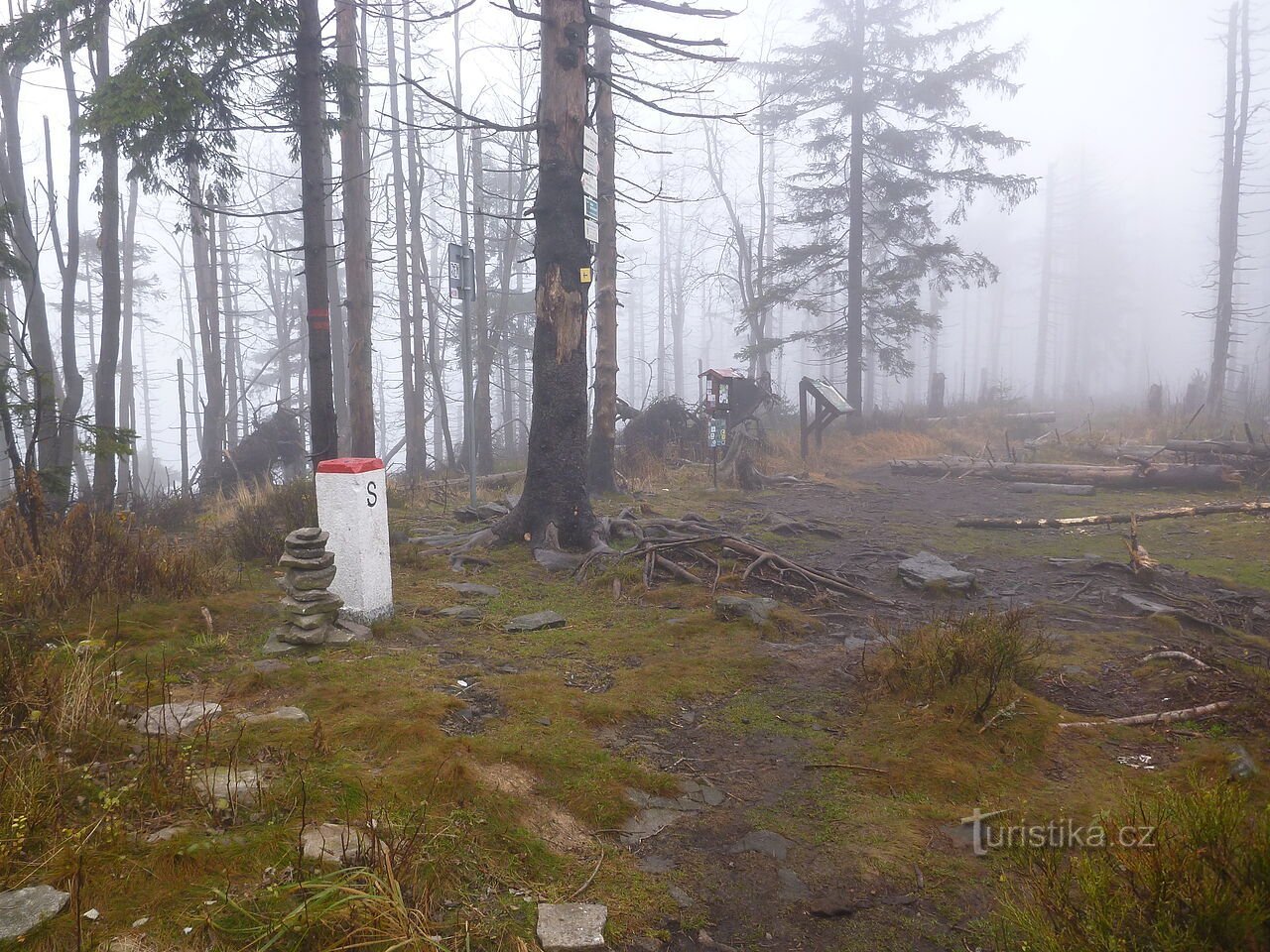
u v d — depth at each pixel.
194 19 8.64
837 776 3.83
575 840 3.21
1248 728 4.23
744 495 13.02
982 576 8.16
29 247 13.47
